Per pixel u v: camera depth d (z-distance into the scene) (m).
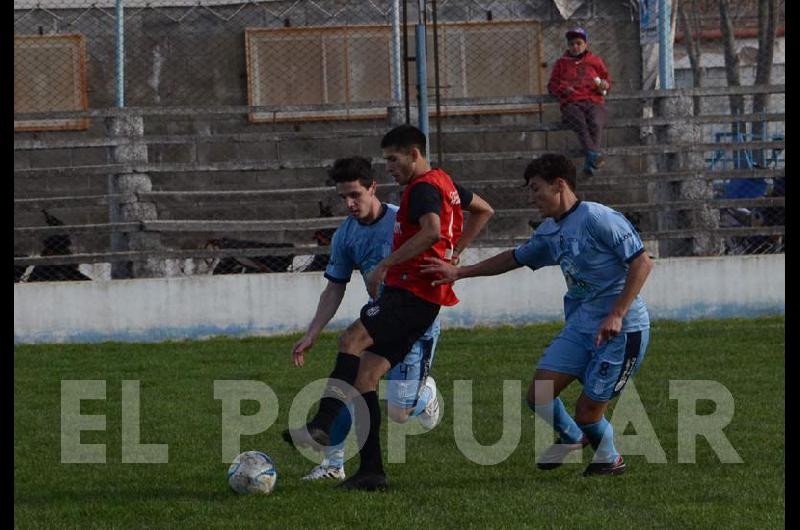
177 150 59.38
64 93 59.78
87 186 58.09
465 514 20.31
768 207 51.81
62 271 50.94
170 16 60.09
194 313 47.50
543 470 24.34
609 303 22.92
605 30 60.66
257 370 39.12
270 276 47.66
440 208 23.02
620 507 20.81
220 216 57.09
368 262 25.36
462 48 60.28
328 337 46.34
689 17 103.38
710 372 36.44
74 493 23.09
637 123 52.44
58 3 59.66
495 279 48.25
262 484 22.33
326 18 60.53
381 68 60.59
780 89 51.00
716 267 48.94
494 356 40.75
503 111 59.88
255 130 60.34
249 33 60.31
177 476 24.50
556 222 23.06
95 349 44.91
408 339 23.38
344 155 59.84
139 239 50.84
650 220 56.62
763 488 22.05
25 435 29.47
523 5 60.34
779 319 47.72
